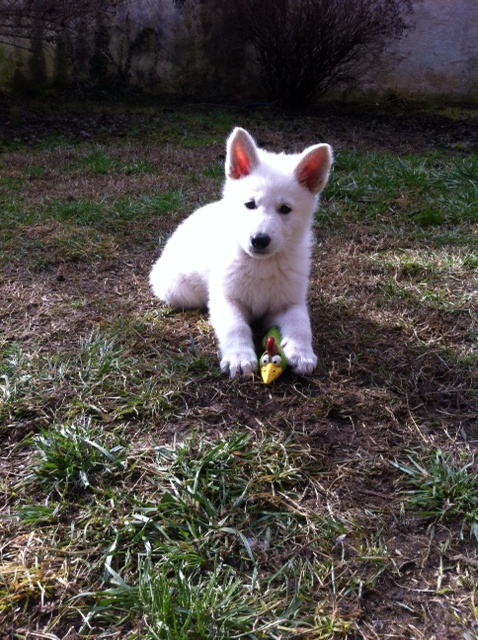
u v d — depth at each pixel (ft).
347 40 8.86
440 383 2.88
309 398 2.65
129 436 2.43
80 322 3.35
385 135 8.11
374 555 1.94
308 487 2.21
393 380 2.86
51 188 5.66
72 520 2.04
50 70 9.52
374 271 4.06
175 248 3.54
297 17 8.80
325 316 3.43
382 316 3.46
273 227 2.88
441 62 9.46
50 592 1.80
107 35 9.54
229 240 3.08
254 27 9.02
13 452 2.35
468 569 1.92
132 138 7.69
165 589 1.71
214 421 2.54
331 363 2.96
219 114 9.04
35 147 7.18
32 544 1.94
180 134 7.93
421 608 1.79
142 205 5.13
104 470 2.23
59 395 2.66
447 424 2.60
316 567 1.89
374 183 5.54
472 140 7.86
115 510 2.06
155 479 2.19
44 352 3.02
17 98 9.18
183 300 3.50
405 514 2.11
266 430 2.47
